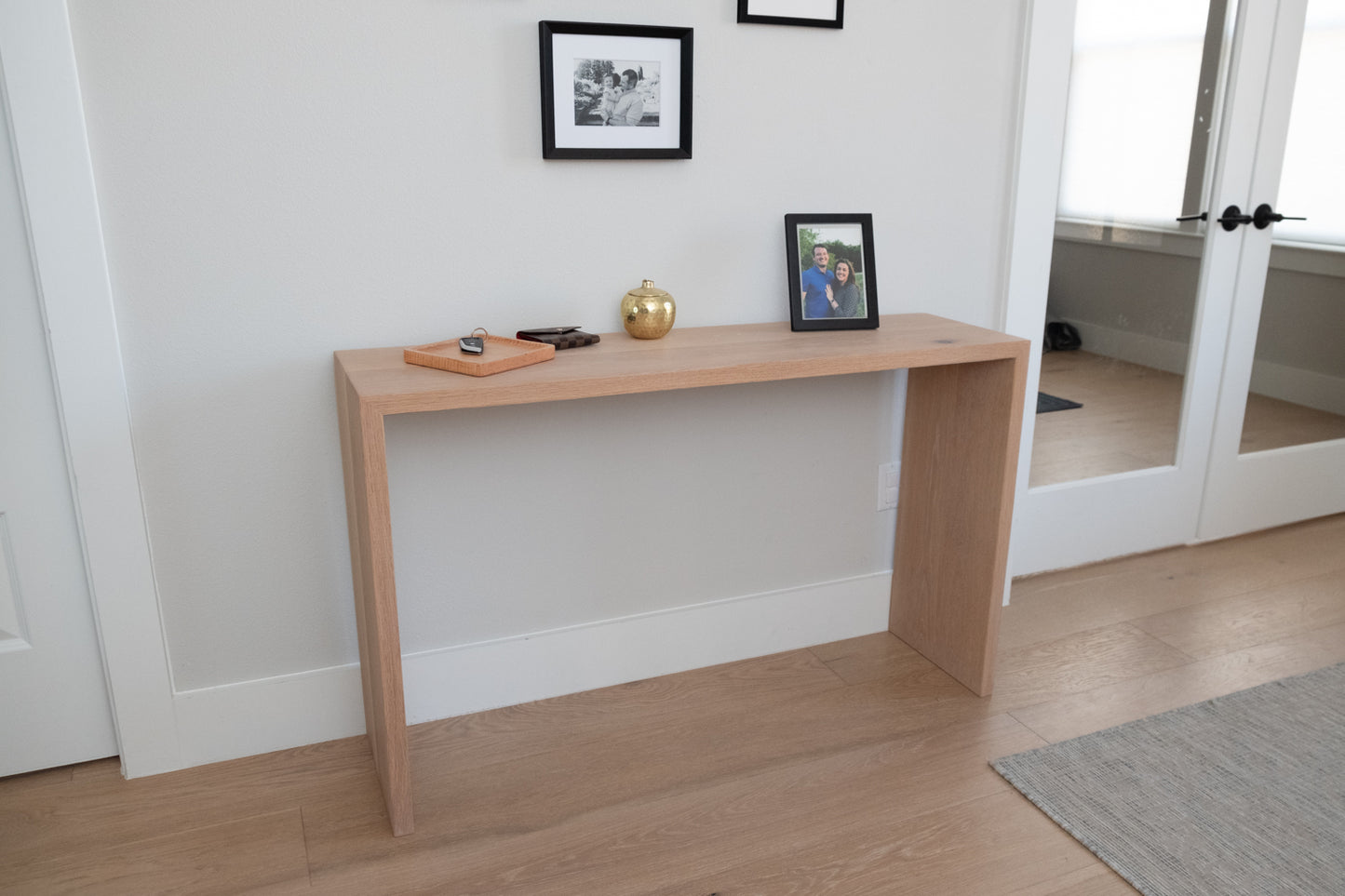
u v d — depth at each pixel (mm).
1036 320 2301
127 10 1471
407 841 1616
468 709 1984
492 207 1763
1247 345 2664
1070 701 2020
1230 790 1731
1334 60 2520
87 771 1791
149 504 1677
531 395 1508
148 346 1609
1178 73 2336
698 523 2090
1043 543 2557
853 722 1954
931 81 2037
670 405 1984
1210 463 2740
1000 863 1568
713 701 2035
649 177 1859
